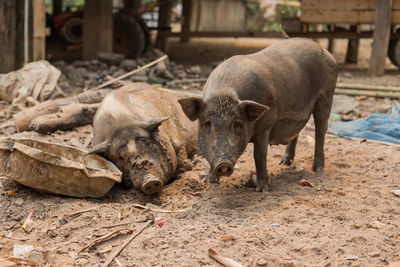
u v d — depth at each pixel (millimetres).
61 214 4949
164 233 4512
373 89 10773
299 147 7418
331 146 7410
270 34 17516
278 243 4305
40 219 4898
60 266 4047
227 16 28406
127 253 4219
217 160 4590
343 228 4621
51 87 9609
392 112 8930
